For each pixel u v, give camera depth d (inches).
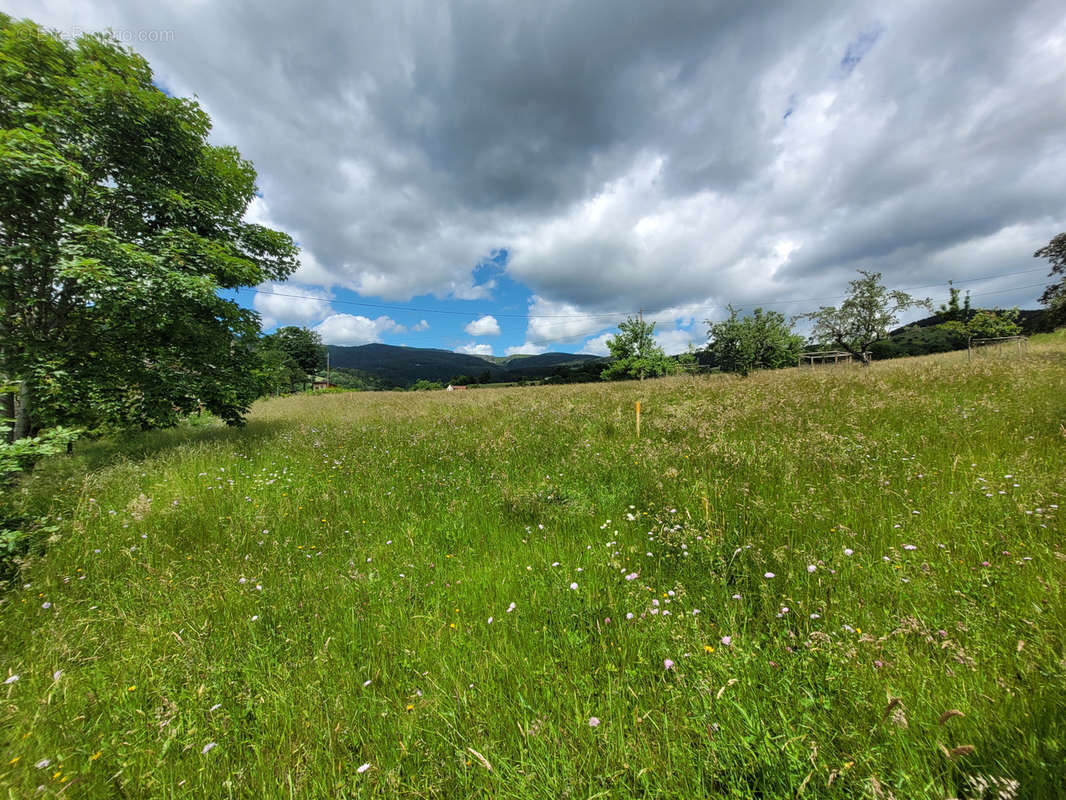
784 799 47.5
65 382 269.9
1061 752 46.9
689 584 96.3
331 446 288.8
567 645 79.6
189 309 324.2
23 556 122.3
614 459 210.5
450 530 143.8
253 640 88.7
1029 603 74.2
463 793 55.0
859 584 87.2
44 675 81.0
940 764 49.1
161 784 59.0
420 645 84.0
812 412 274.7
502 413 419.8
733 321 1146.0
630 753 55.8
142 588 111.3
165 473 214.2
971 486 129.0
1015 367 383.6
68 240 265.4
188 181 356.2
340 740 63.7
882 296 1008.9
